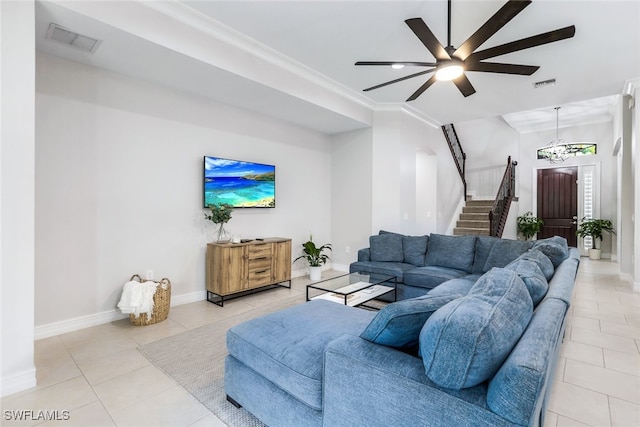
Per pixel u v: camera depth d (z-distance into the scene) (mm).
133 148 3441
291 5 2746
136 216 3473
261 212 4812
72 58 2982
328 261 5965
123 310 3121
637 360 2531
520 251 3684
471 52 2658
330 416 1379
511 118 7434
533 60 3672
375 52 3564
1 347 1999
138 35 2645
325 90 4449
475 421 988
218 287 3865
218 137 4215
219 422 1787
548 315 1330
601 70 3947
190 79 3480
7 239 2016
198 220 4027
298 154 5371
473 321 1078
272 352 1656
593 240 7355
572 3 2670
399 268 4117
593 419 1826
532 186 8359
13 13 2035
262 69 3605
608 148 7414
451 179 7598
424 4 2721
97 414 1848
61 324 2980
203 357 2533
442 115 5867
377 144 5418
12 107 2027
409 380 1150
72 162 3033
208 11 2852
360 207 5609
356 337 1468
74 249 3055
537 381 913
